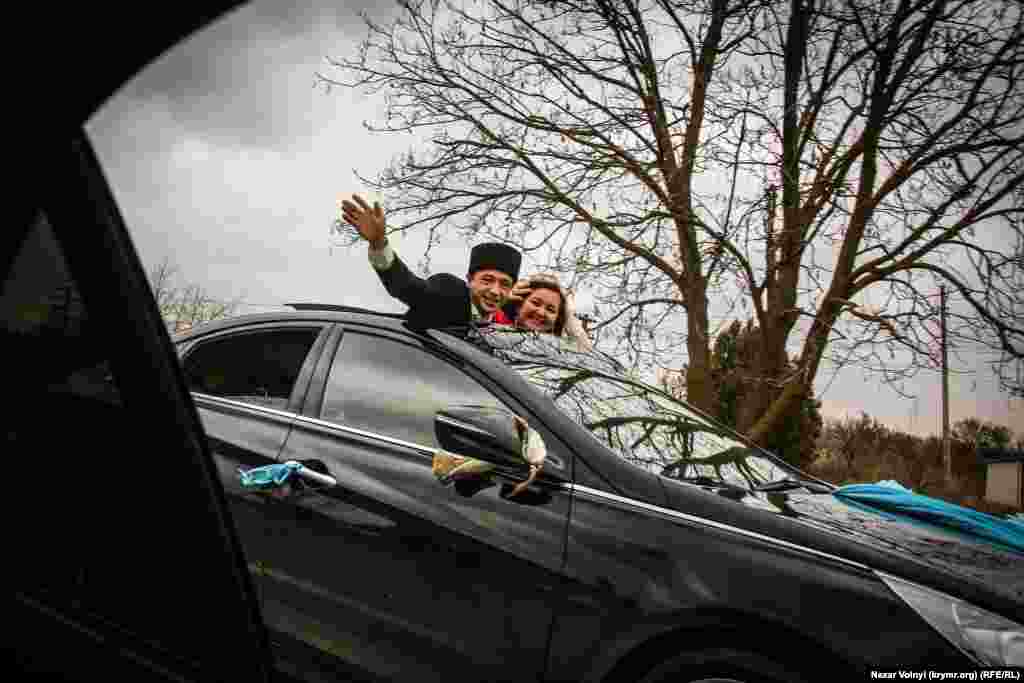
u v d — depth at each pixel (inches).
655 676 75.9
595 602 78.2
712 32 236.4
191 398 22.7
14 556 19.5
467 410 85.4
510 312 155.9
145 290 21.4
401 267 105.3
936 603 73.0
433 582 84.4
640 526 81.4
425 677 82.8
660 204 256.7
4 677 19.9
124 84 15.0
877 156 236.5
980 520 100.0
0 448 18.5
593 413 97.2
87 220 19.2
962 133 221.6
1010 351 214.2
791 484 103.6
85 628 20.4
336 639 88.4
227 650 22.2
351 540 90.0
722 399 268.5
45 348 18.7
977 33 209.0
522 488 82.1
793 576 75.1
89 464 20.1
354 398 101.6
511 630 80.3
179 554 21.8
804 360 239.9
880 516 97.1
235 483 100.0
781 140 235.0
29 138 14.9
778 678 71.6
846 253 241.3
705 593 75.2
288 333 113.4
